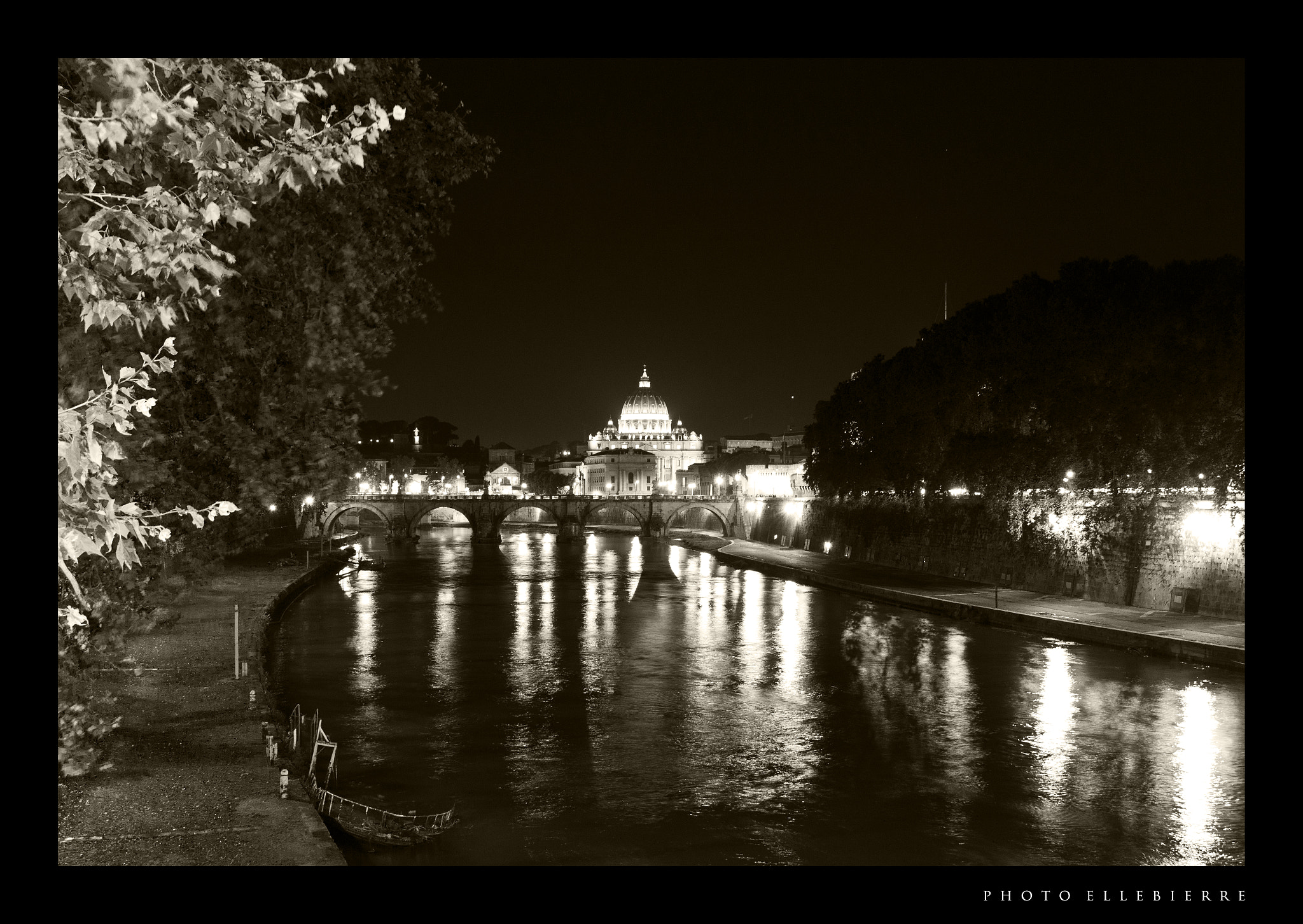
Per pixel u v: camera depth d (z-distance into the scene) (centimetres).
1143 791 3594
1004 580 8962
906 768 3834
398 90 3152
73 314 2178
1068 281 7938
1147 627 6331
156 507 3547
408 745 4031
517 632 7019
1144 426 6994
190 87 1074
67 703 2498
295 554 11500
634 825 3206
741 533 18825
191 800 2411
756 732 4328
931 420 9906
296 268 3288
